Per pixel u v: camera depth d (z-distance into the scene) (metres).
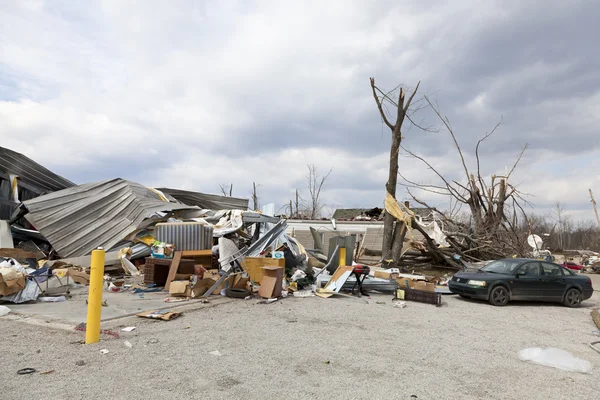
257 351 5.84
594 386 4.93
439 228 21.06
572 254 48.59
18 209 16.53
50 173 18.23
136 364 5.04
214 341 6.29
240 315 8.52
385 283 13.20
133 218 16.22
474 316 9.74
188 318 8.00
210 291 10.70
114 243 15.79
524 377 5.22
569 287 12.11
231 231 17.11
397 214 20.30
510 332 8.02
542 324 9.05
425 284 12.63
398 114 21.00
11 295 8.87
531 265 12.37
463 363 5.74
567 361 5.80
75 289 11.12
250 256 13.24
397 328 7.91
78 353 5.40
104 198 17.17
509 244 23.59
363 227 28.06
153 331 6.79
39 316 7.59
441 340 7.08
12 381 4.32
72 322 7.13
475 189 24.67
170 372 4.80
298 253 16.52
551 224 61.94
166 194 21.17
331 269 15.88
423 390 4.61
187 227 13.89
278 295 11.10
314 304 10.42
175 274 11.79
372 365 5.44
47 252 16.66
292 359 5.54
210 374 4.80
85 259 14.91
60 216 16.11
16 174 18.28
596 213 30.80
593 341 7.45
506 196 24.92
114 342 5.99
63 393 4.05
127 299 9.88
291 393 4.34
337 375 4.98
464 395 4.52
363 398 4.30
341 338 6.85
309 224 28.64
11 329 6.60
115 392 4.14
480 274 12.30
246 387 4.45
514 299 11.77
